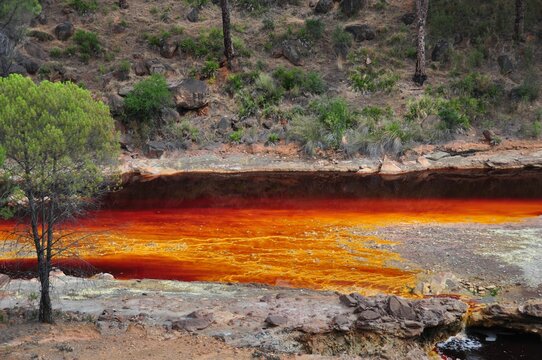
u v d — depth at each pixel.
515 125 26.44
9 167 7.91
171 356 7.25
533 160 23.88
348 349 8.29
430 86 28.89
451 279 11.33
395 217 17.02
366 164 24.03
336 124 25.89
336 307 9.23
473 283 11.27
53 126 7.54
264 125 26.77
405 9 34.06
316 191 21.00
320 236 15.10
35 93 7.70
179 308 9.24
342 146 24.98
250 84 29.16
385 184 21.80
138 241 14.87
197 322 8.34
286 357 7.49
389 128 25.42
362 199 19.69
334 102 26.98
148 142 25.56
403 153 24.64
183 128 26.34
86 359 6.98
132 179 23.20
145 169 23.94
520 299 10.43
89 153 8.28
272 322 8.37
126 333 8.02
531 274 11.60
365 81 29.22
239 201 19.70
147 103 25.86
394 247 13.84
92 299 9.82
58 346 7.34
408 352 8.31
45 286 8.25
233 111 27.73
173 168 24.39
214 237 15.20
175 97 27.14
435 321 8.77
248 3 35.00
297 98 28.22
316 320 8.55
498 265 12.17
